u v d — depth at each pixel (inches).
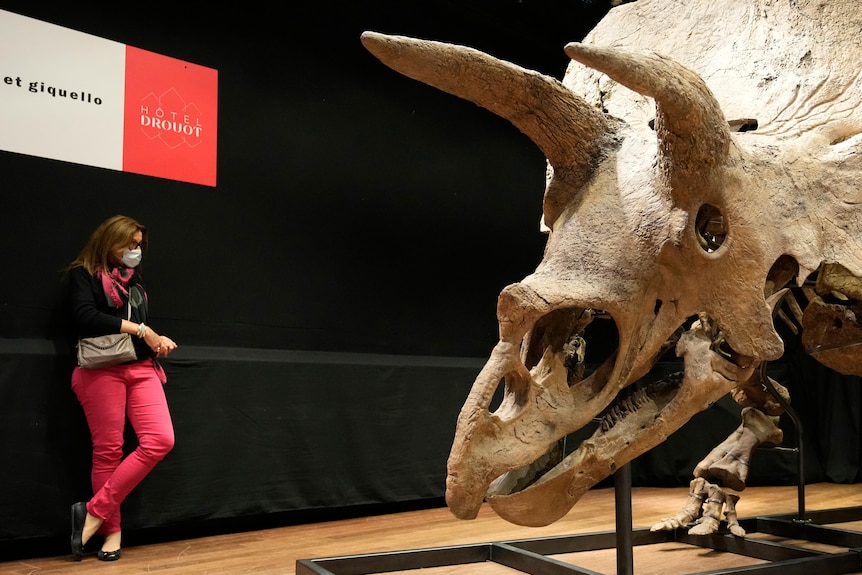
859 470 242.7
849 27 110.3
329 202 192.1
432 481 191.3
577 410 74.7
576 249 80.0
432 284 211.8
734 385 83.7
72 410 147.3
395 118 205.9
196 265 170.1
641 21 128.3
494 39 224.2
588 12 207.0
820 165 96.7
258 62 181.6
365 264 198.4
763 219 85.4
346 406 179.3
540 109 80.3
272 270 181.6
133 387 142.6
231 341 174.2
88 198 156.8
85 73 156.3
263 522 173.6
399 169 206.1
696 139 75.5
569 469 75.7
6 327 145.9
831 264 95.3
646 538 135.6
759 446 144.4
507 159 231.3
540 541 125.0
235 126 177.5
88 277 143.3
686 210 79.0
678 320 80.5
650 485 233.3
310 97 190.1
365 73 200.7
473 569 117.8
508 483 76.3
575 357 83.0
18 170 148.6
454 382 199.2
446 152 216.5
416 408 190.7
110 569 130.7
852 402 242.4
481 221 223.3
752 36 114.8
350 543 152.5
